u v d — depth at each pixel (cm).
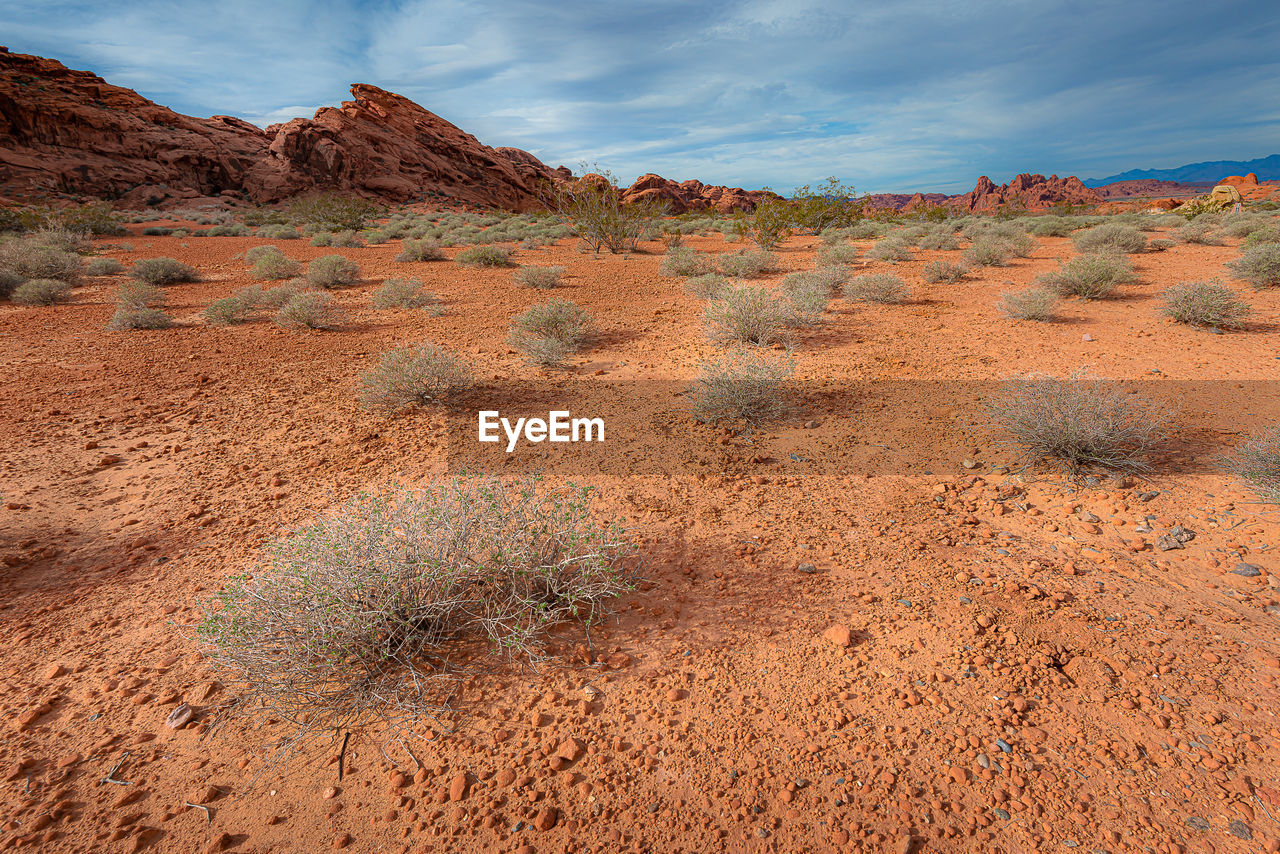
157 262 1573
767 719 265
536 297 1292
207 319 1127
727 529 421
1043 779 231
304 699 279
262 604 282
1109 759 237
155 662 312
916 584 354
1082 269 1052
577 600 340
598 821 223
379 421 638
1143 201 5131
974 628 312
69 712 284
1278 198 5350
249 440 598
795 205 2648
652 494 473
